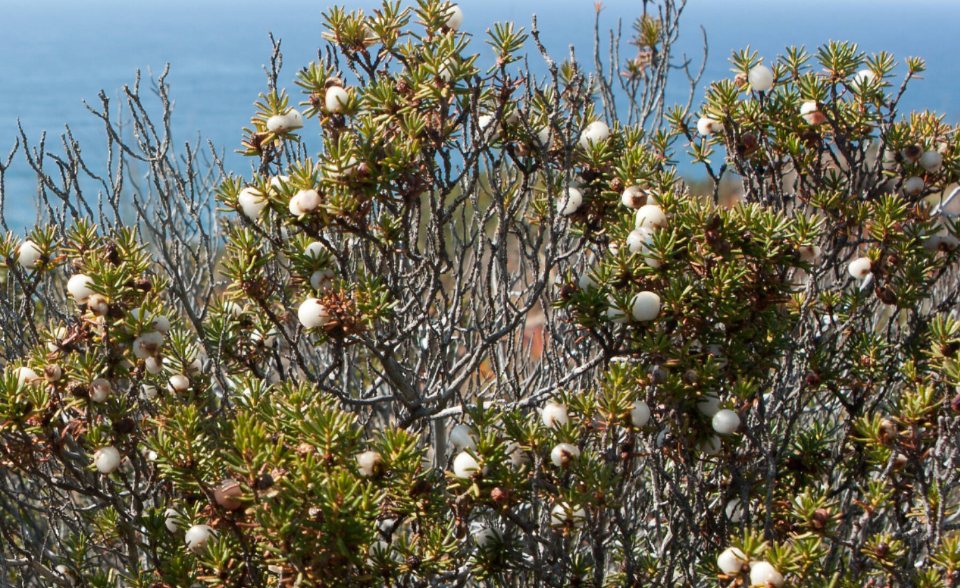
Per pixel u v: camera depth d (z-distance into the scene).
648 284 2.08
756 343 2.17
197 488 1.82
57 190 2.53
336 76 2.17
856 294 2.48
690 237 2.08
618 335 2.15
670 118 2.84
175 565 1.89
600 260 2.19
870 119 2.67
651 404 1.95
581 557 2.14
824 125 2.71
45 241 2.14
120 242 2.10
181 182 2.88
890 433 2.01
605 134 2.48
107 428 1.98
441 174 2.07
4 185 2.57
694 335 2.05
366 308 1.98
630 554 2.07
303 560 1.64
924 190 2.64
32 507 2.44
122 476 2.04
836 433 2.90
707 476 2.45
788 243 2.12
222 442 2.00
